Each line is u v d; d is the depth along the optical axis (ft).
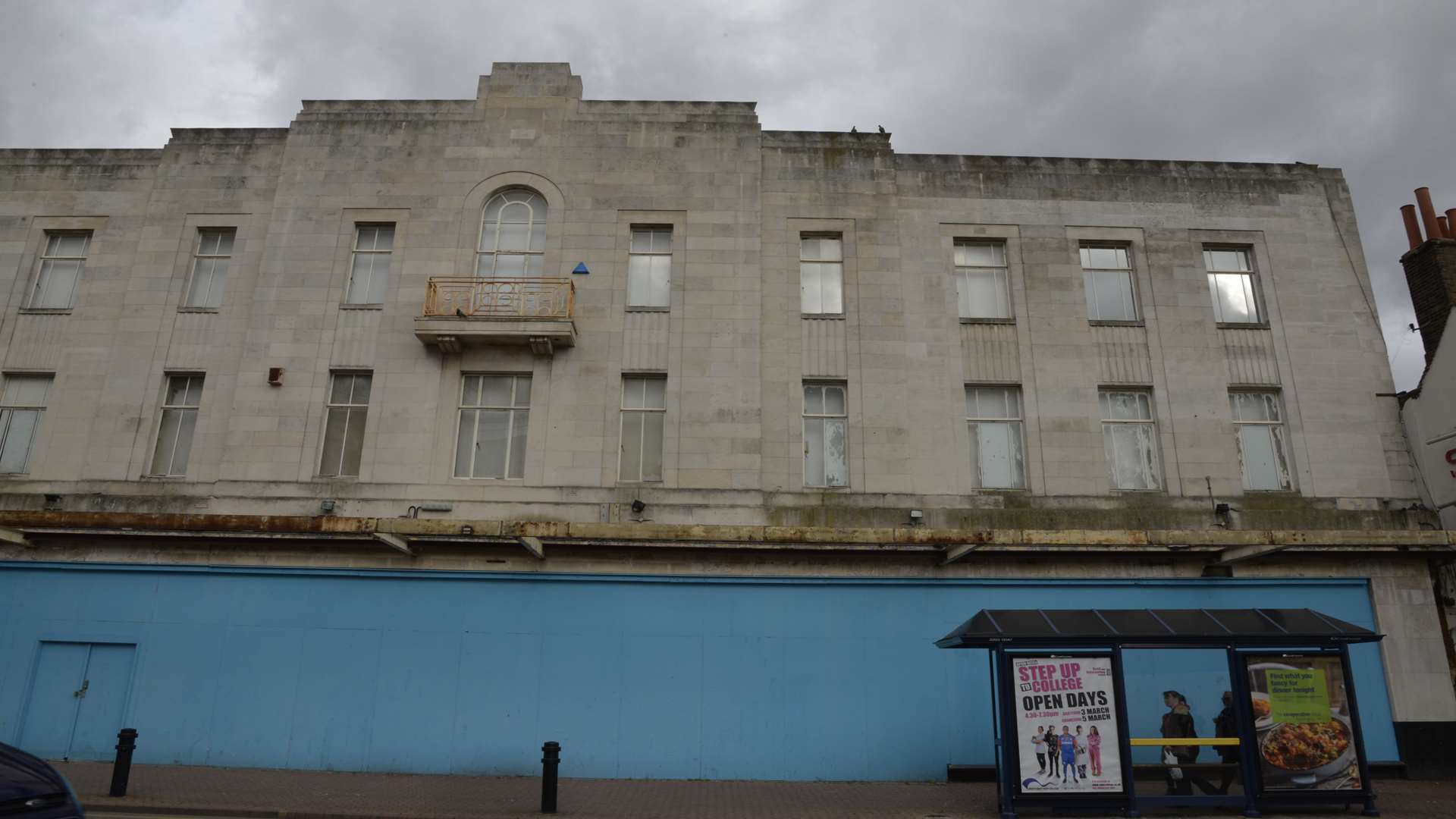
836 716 50.80
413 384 56.75
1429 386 56.70
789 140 63.21
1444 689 52.44
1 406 58.08
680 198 60.90
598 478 55.11
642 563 53.11
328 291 58.54
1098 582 53.88
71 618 52.47
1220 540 51.29
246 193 61.52
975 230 61.77
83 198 61.82
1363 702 52.34
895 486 56.03
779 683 51.29
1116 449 58.39
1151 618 39.40
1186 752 38.04
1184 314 60.34
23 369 58.29
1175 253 61.72
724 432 56.03
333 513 53.93
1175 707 39.55
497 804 40.50
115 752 50.24
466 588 52.85
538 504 54.44
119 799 38.81
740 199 60.95
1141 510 56.03
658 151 61.93
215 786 43.04
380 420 55.98
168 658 51.72
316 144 61.67
